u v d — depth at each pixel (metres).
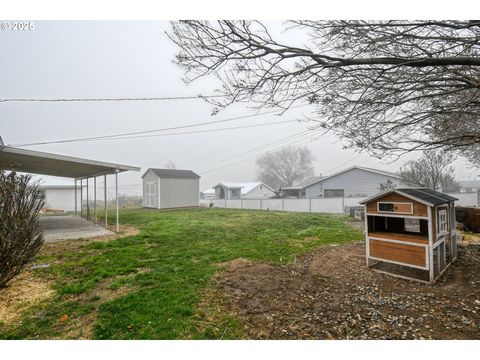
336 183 20.64
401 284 3.71
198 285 3.72
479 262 4.67
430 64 2.36
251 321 2.75
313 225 9.77
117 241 6.92
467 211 7.74
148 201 19.41
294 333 2.52
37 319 2.81
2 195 3.59
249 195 32.84
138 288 3.64
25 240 3.93
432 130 3.08
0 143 8.64
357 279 3.96
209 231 8.40
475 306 2.92
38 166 10.27
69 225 10.59
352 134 3.04
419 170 11.87
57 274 4.25
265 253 5.57
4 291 3.55
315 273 4.30
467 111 2.78
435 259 4.00
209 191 42.97
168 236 7.54
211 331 2.54
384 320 2.72
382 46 2.54
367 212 4.41
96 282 3.91
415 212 3.81
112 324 2.65
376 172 18.67
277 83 2.63
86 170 10.74
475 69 2.61
